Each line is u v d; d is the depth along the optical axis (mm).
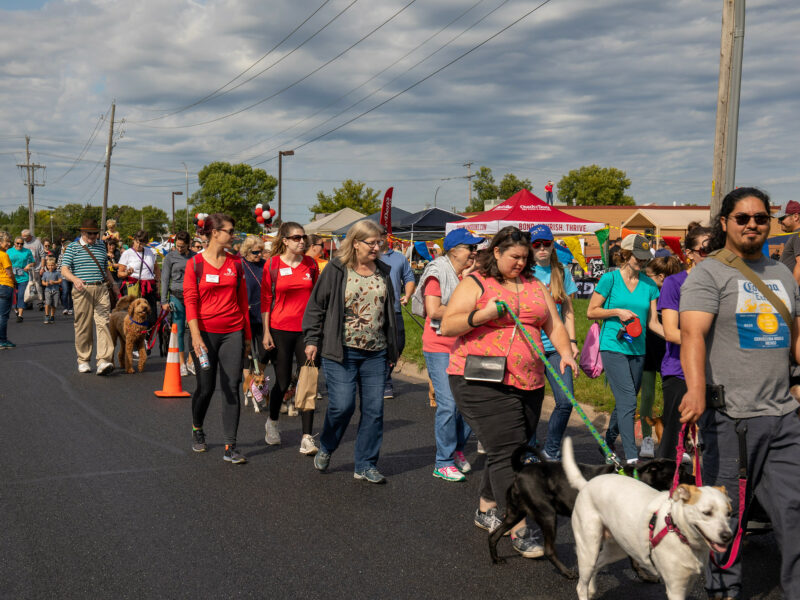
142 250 12188
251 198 92125
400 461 6266
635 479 3406
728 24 9711
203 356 6027
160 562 4125
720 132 9852
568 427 7297
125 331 10477
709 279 3412
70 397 8789
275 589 3791
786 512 3312
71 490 5387
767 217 3375
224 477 5742
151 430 7238
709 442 3521
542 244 5949
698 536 2934
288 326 6547
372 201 61000
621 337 5730
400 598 3697
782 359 3389
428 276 5777
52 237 125312
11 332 15391
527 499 3883
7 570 4008
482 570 4043
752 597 3672
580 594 3508
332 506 5082
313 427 7484
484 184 75125
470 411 4312
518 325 4168
